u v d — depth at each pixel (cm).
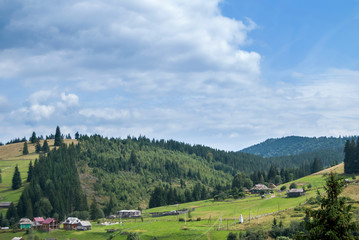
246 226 16700
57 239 18212
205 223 18738
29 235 18625
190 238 15762
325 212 3947
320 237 3919
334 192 4006
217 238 15175
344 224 3809
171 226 18675
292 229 13925
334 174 4078
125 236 17525
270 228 15325
